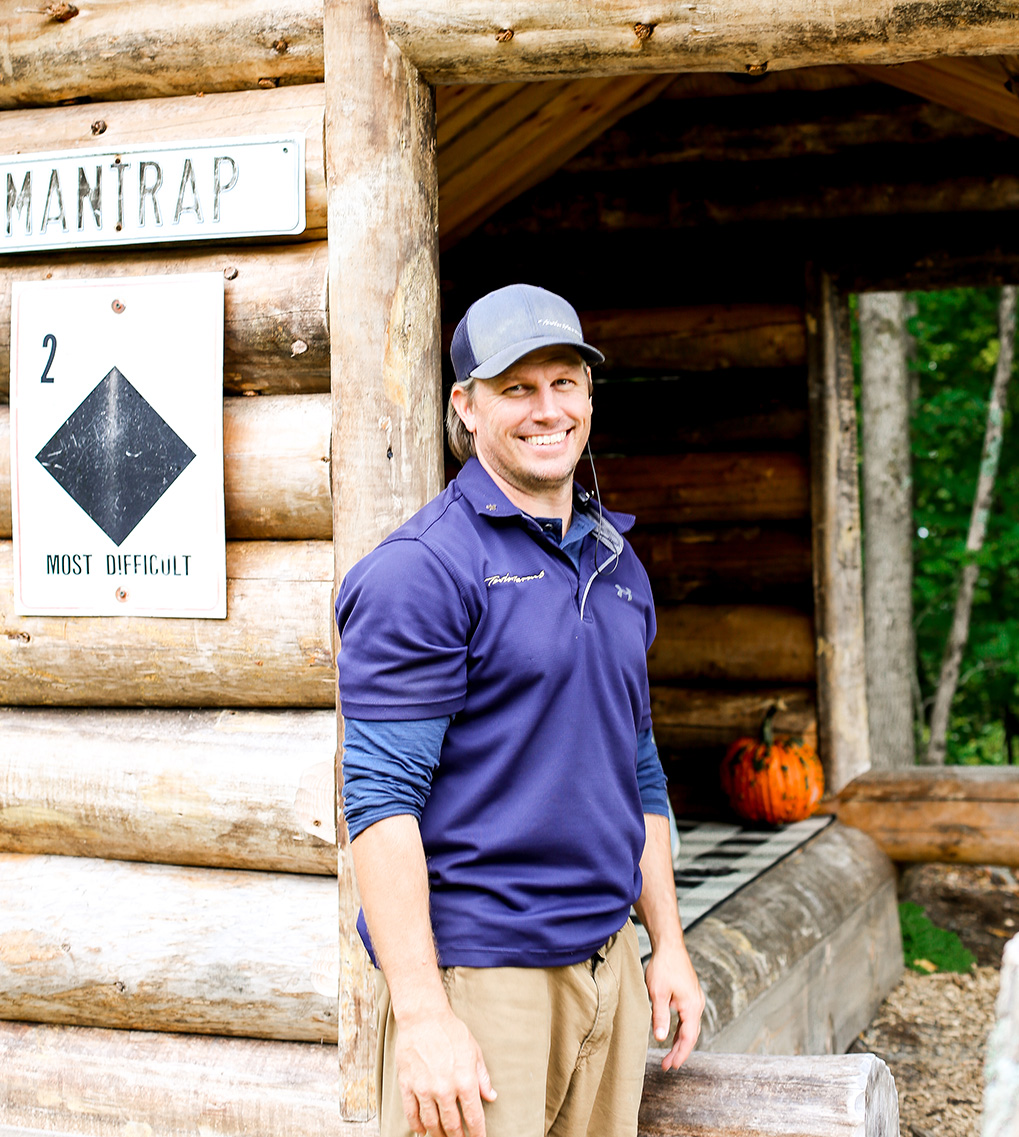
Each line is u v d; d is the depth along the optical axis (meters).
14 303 2.62
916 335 10.84
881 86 5.09
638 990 2.09
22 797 2.63
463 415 2.04
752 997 3.50
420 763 1.80
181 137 2.57
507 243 5.61
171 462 2.55
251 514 2.56
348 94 2.45
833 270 5.23
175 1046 2.57
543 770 1.88
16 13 2.69
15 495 2.62
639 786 2.26
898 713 9.66
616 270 5.51
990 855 5.06
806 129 5.14
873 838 5.18
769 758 5.04
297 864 2.54
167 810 2.55
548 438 1.95
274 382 2.58
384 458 2.44
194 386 2.54
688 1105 2.28
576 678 1.90
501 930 1.86
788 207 5.20
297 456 2.51
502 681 1.86
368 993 2.43
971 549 9.93
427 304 2.51
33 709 2.73
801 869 4.51
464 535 1.89
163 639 2.57
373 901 1.77
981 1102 4.04
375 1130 2.41
